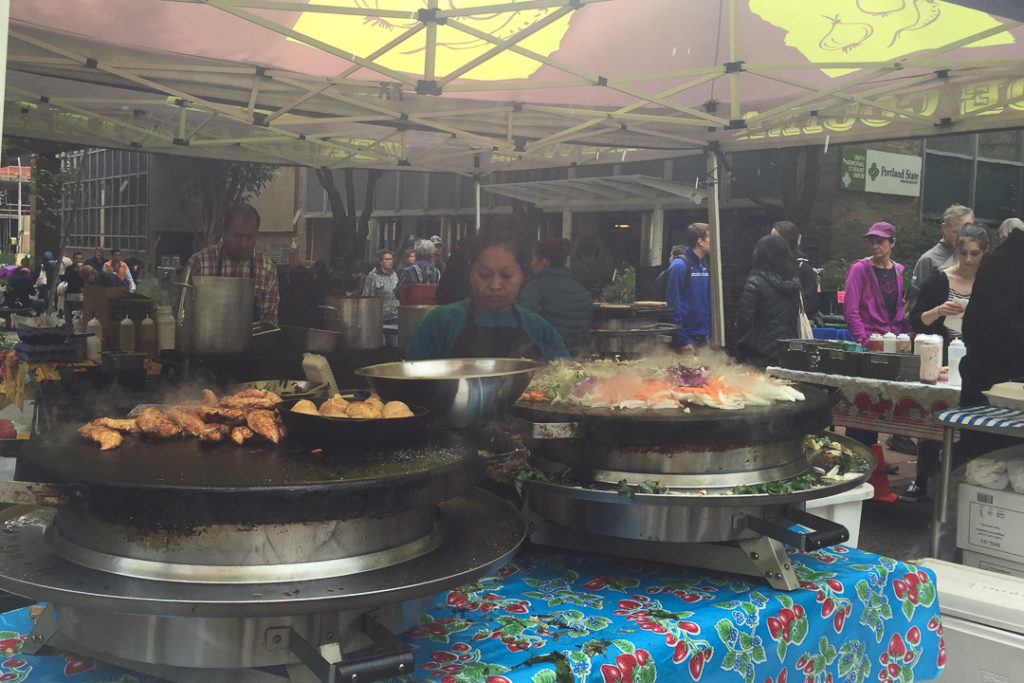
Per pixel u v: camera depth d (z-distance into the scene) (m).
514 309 2.14
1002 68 3.20
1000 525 2.99
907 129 3.62
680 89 3.21
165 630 1.08
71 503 1.06
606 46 3.25
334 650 1.08
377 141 3.73
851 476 1.72
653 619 1.47
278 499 1.02
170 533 1.06
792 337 4.55
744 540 1.65
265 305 2.77
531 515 1.82
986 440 3.22
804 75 3.61
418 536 1.22
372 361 2.83
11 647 1.33
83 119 3.07
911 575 1.89
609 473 1.64
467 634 1.40
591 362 2.13
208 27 2.62
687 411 1.64
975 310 3.29
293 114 3.20
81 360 2.71
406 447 1.25
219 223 3.14
